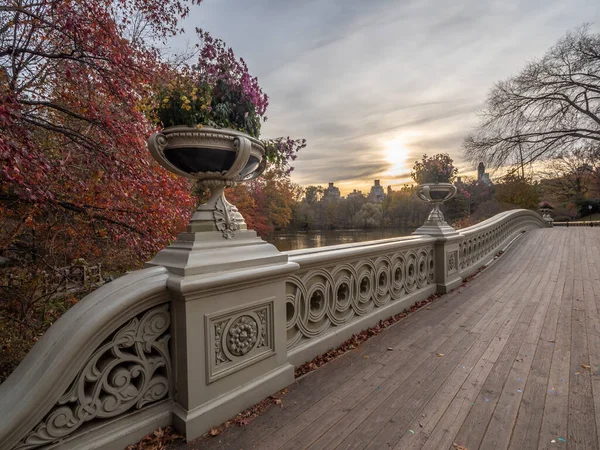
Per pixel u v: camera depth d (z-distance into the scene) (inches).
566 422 61.1
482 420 62.6
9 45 151.9
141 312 55.4
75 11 152.3
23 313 160.6
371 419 63.7
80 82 165.3
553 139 526.3
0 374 138.3
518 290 171.8
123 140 168.6
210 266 59.9
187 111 61.1
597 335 106.7
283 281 76.9
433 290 167.9
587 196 1008.9
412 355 94.9
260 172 85.8
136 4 195.5
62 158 154.1
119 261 215.2
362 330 112.7
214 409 60.4
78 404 47.3
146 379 56.2
